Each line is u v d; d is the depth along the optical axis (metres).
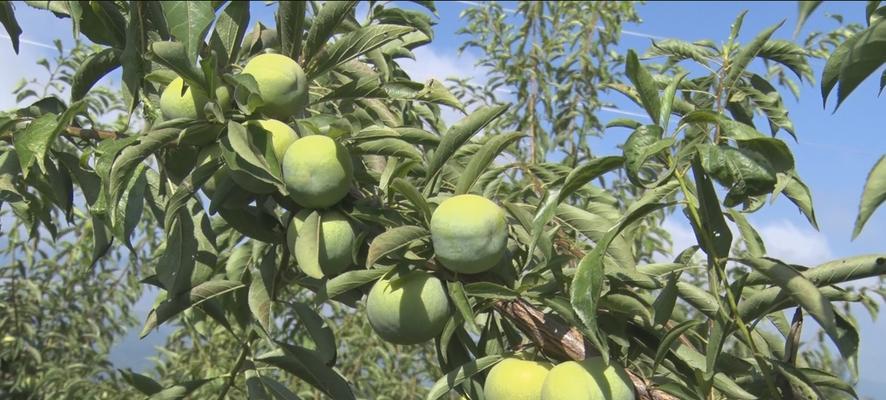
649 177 3.82
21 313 6.31
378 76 2.19
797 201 1.81
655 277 1.96
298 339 5.39
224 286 2.17
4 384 6.07
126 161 1.80
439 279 1.87
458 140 1.87
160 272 2.06
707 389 1.64
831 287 1.78
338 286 1.82
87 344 6.82
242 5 1.90
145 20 1.83
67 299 6.54
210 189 2.07
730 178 1.40
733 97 2.12
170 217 1.89
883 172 1.19
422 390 6.63
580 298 1.44
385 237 1.75
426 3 2.31
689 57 2.21
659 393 1.75
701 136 1.57
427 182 1.94
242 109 1.83
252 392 2.23
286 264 2.18
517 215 1.86
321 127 1.96
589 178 1.56
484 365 1.82
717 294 1.58
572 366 1.68
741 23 2.05
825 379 1.66
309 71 2.04
